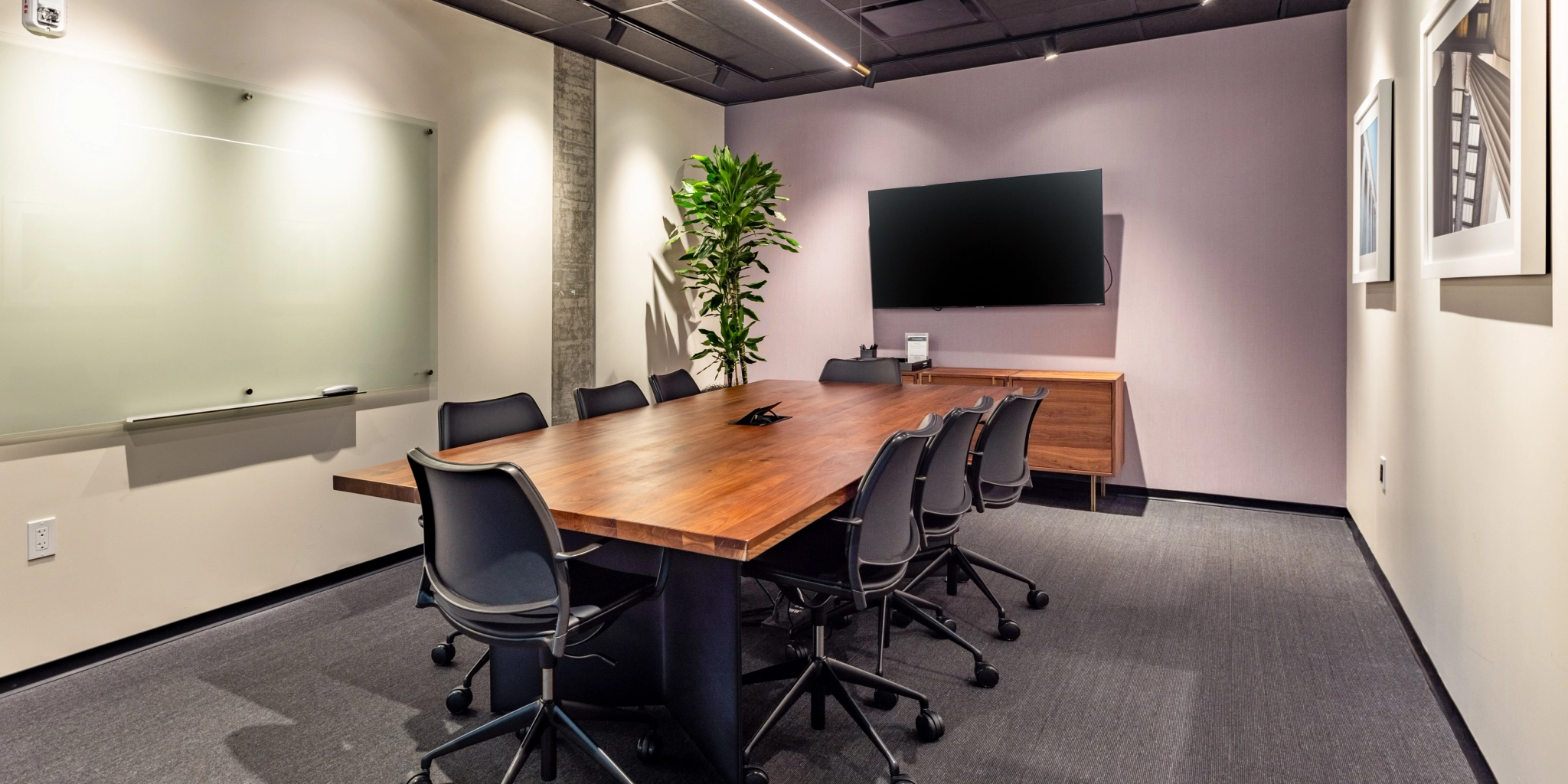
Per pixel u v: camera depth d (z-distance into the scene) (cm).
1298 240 467
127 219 295
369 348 384
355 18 375
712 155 632
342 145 368
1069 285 520
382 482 219
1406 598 303
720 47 503
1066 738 234
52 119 274
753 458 254
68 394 281
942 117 560
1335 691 259
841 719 247
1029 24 470
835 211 604
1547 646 168
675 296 600
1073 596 349
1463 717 226
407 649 300
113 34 290
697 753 229
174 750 231
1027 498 519
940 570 386
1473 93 208
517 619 191
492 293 450
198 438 321
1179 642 300
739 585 208
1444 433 248
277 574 351
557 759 226
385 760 225
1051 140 528
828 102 601
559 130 491
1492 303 203
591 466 243
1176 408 506
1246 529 446
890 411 352
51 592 281
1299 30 459
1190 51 487
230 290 327
